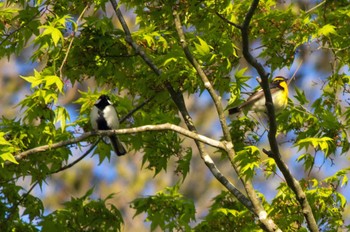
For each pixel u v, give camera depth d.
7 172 12.34
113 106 13.82
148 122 13.41
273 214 12.52
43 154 12.43
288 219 12.41
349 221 23.80
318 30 13.08
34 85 11.61
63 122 12.31
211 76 12.72
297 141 13.08
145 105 14.04
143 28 13.67
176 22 13.08
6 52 13.82
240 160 11.65
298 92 13.48
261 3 13.62
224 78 12.77
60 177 31.89
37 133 12.42
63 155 12.91
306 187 12.66
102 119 13.48
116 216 13.20
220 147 12.40
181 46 12.84
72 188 31.94
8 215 13.00
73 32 12.52
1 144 11.10
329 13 13.59
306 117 13.19
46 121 12.49
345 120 13.34
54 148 12.04
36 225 12.93
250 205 12.06
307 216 11.77
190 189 32.50
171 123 13.37
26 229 13.05
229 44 12.57
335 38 13.62
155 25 13.87
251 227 12.73
